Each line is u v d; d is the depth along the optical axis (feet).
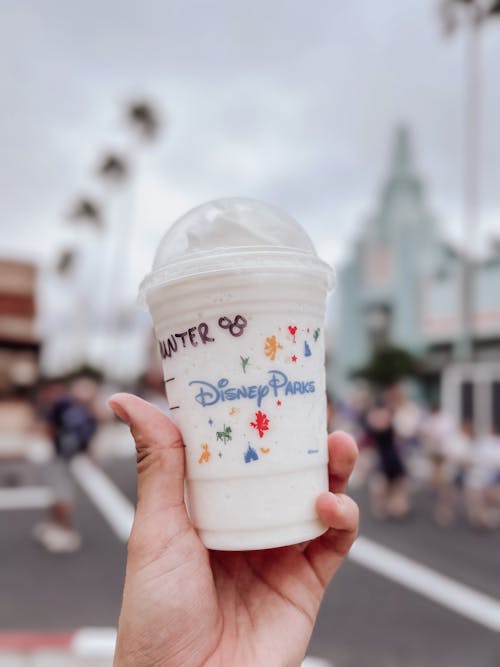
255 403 0.77
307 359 0.81
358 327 20.48
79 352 28.30
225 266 0.77
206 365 0.79
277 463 0.77
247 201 0.89
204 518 0.79
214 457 0.78
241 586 0.87
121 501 6.22
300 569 0.89
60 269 26.14
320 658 2.80
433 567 4.19
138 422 0.80
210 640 0.78
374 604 3.48
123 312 20.53
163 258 0.89
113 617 3.15
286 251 0.80
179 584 0.76
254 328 0.78
